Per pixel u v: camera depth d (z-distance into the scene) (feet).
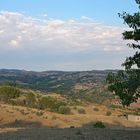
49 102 312.09
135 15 75.56
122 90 73.36
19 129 98.17
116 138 74.54
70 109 317.42
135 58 75.41
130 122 236.84
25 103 319.47
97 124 130.41
